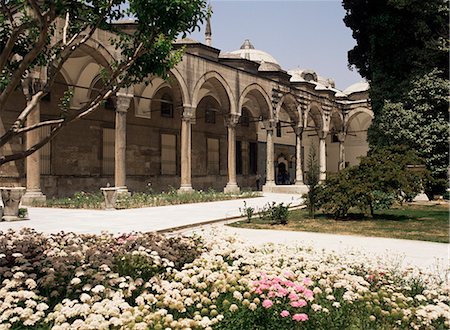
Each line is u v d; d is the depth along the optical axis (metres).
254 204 21.44
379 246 9.60
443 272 7.00
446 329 4.14
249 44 47.53
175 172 32.81
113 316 4.09
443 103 22.38
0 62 5.64
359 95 47.78
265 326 4.18
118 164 22.16
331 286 5.28
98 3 6.19
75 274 5.39
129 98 22.47
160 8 5.54
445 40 22.05
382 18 22.27
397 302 4.82
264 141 42.00
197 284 5.00
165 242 7.91
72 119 6.07
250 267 6.00
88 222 13.35
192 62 26.48
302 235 11.18
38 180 19.20
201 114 35.25
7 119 21.56
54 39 17.47
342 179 15.30
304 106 37.41
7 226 12.21
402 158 15.59
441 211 17.48
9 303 4.34
